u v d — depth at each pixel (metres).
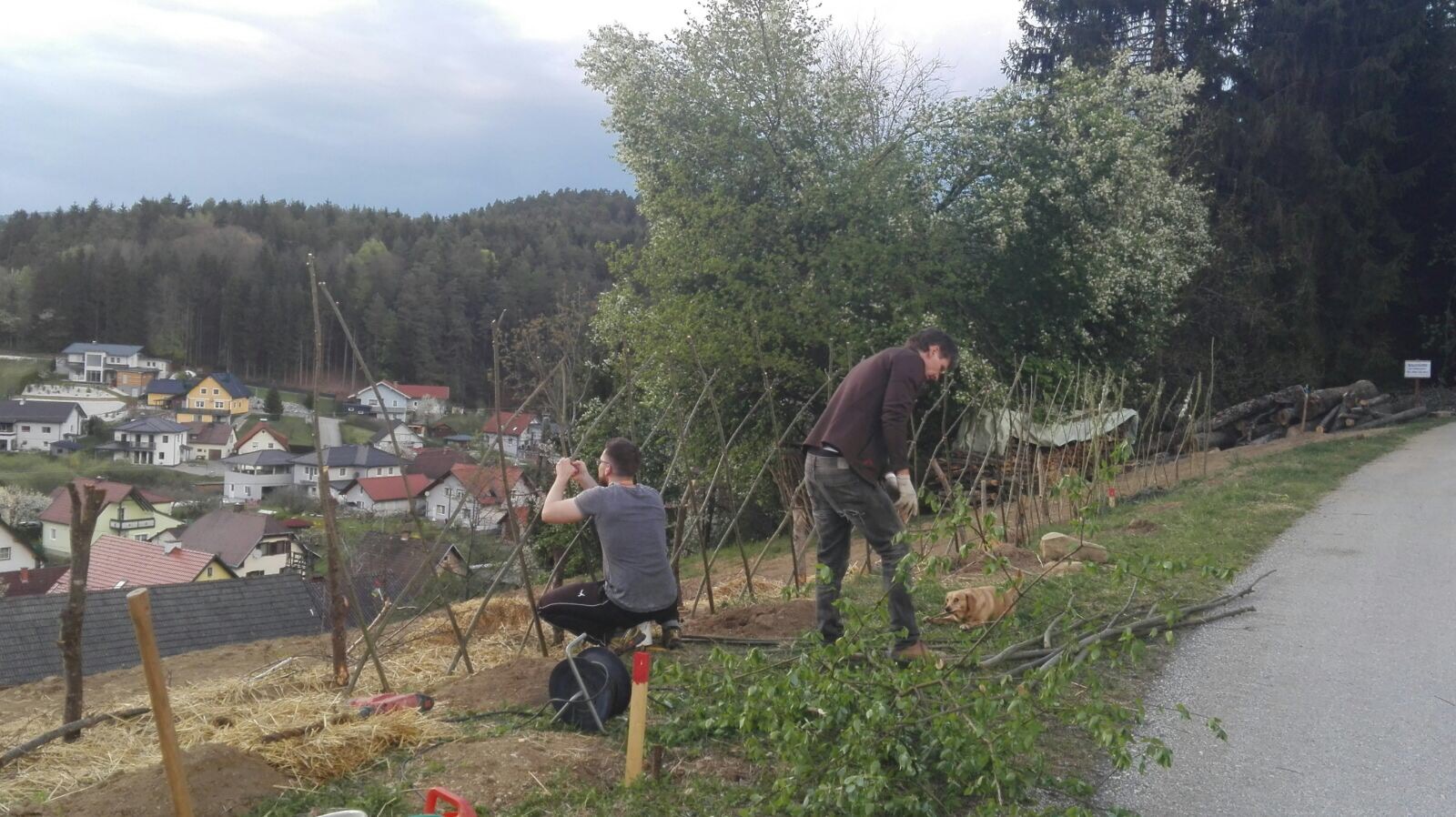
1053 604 6.39
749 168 18.42
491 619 7.28
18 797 3.59
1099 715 3.74
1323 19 27.05
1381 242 28.78
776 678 4.09
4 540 25.88
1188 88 20.06
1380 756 4.41
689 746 4.18
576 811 3.56
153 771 3.54
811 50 18.53
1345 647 6.04
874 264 17.30
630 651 5.19
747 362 16.61
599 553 9.73
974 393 15.70
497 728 4.29
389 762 3.90
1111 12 28.20
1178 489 13.61
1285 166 27.73
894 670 4.00
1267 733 4.66
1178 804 3.94
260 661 6.45
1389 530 10.14
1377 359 28.17
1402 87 27.67
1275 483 13.39
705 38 18.52
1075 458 12.82
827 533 5.21
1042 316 18.78
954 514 4.51
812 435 5.08
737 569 11.60
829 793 3.48
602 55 19.12
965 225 18.42
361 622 5.01
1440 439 18.98
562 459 5.14
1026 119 18.47
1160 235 19.72
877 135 19.12
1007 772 3.54
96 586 21.17
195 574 20.98
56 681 6.18
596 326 19.11
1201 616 6.64
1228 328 26.92
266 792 3.58
